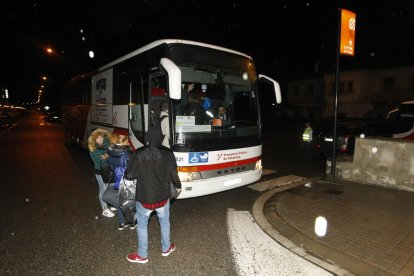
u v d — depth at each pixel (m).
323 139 11.03
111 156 4.33
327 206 5.80
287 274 3.67
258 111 6.63
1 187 7.48
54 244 4.43
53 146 15.19
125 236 4.71
